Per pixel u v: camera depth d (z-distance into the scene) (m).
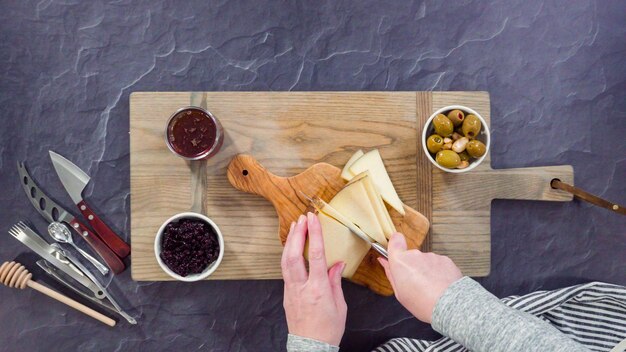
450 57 1.50
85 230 1.41
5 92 1.45
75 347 1.45
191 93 1.37
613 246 1.50
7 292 1.44
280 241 1.37
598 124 1.52
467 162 1.30
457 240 1.39
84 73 1.46
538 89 1.51
